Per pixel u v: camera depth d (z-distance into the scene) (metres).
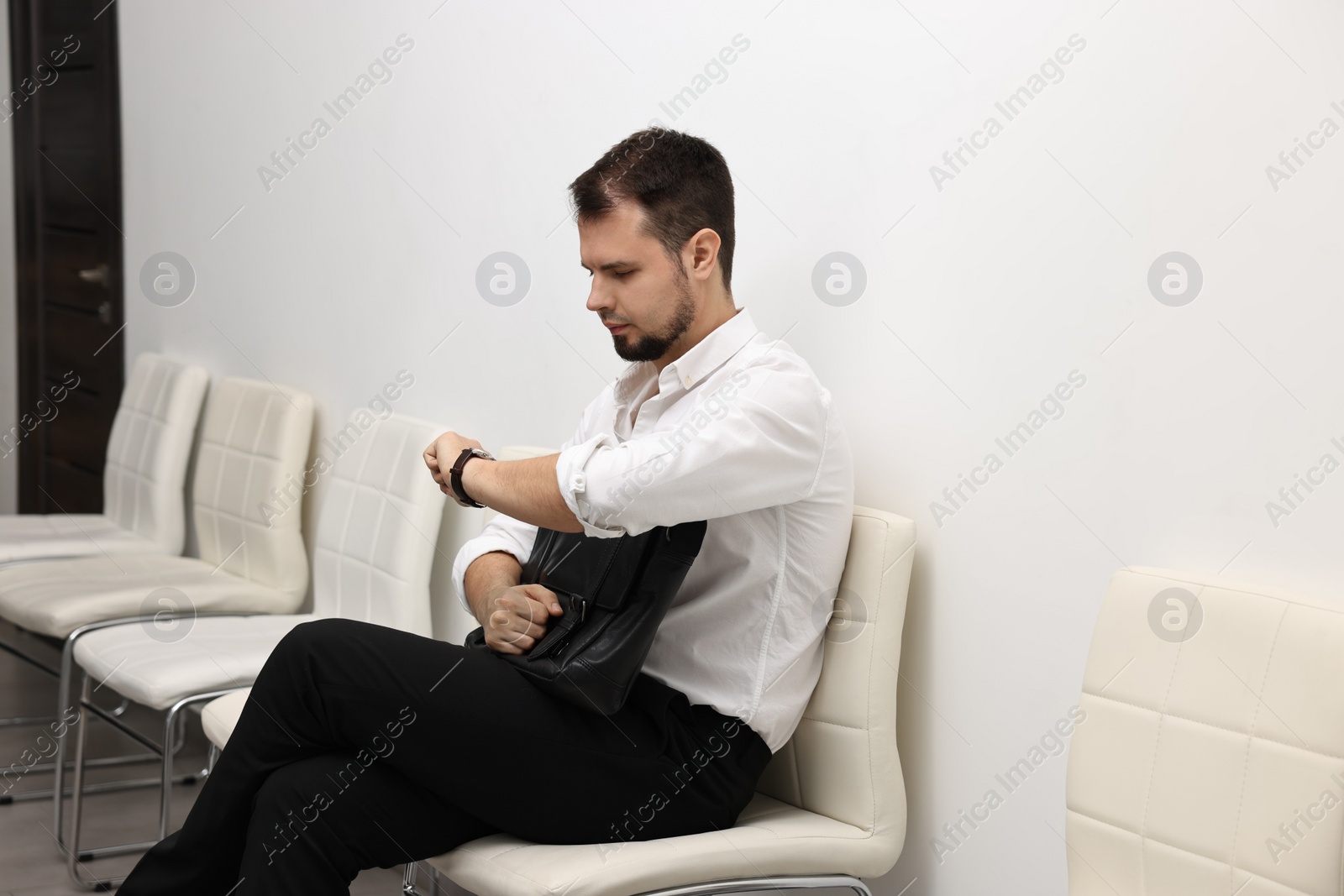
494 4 2.50
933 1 1.69
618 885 1.42
